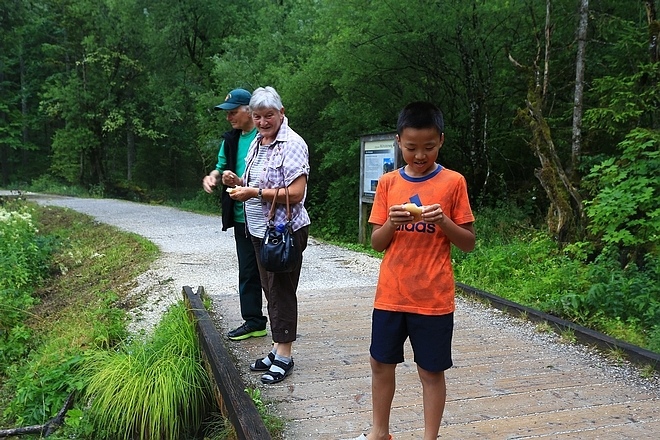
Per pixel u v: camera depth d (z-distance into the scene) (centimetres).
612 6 1109
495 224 1029
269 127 345
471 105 1202
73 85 2792
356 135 1386
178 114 2364
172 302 630
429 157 230
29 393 482
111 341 558
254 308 444
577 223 842
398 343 243
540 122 912
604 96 897
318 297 614
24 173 3475
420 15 1121
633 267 670
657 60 822
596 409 328
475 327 500
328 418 317
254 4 2269
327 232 1481
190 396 387
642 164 699
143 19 2467
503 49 1209
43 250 1057
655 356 390
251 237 365
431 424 240
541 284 670
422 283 234
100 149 2988
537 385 365
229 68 1712
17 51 3244
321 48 1348
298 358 416
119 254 1016
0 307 705
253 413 291
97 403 407
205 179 406
